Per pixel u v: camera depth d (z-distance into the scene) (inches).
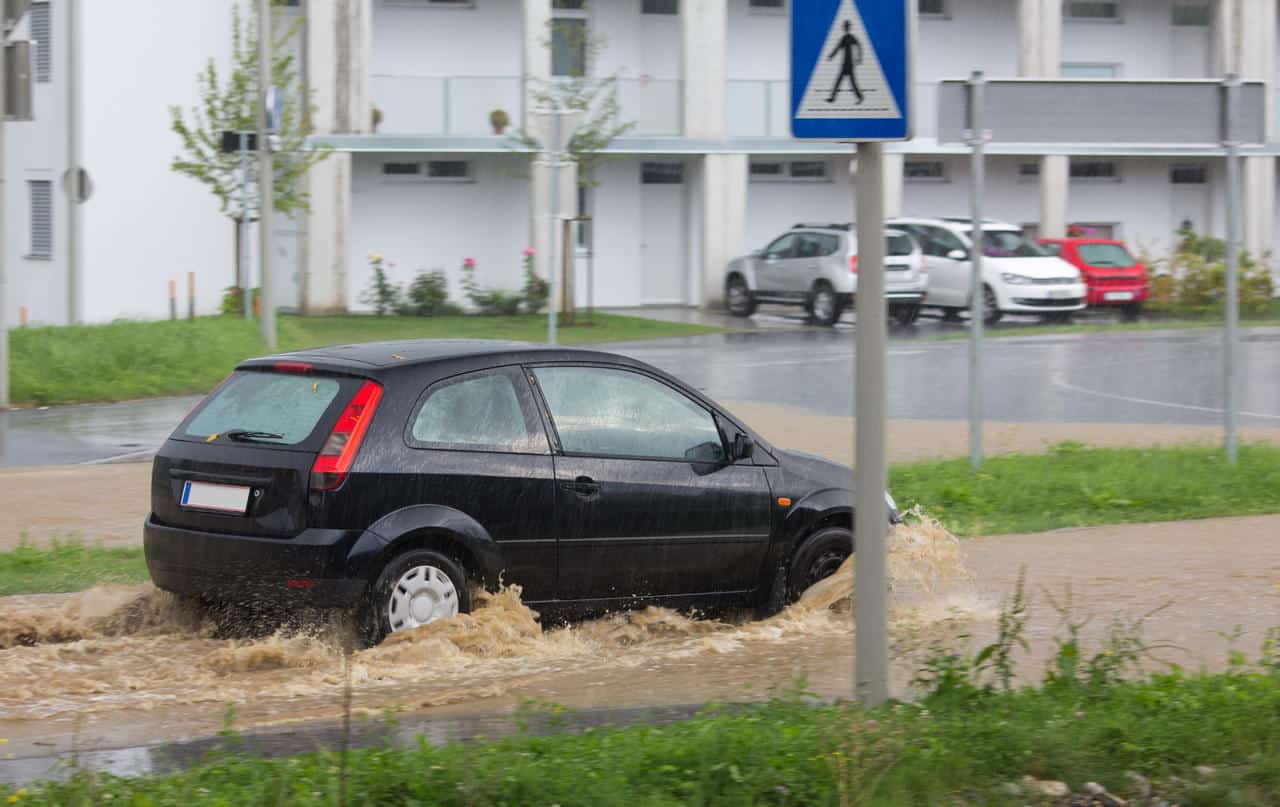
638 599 422.0
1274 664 349.4
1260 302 1888.5
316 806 245.0
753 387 1109.7
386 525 378.6
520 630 395.9
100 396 1098.7
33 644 405.7
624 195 2054.6
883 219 296.0
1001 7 2172.7
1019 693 326.6
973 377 718.5
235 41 1652.3
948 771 265.6
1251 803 263.3
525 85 1897.1
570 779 257.0
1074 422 930.7
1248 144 714.8
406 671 372.5
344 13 1865.2
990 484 671.1
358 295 1958.7
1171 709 306.7
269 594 377.7
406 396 389.7
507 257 2009.1
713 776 261.3
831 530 448.5
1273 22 2176.4
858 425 300.7
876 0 289.7
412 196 1974.7
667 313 1943.9
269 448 384.8
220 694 351.9
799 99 292.0
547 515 402.9
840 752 261.7
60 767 278.1
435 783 254.8
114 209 1658.5
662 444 427.8
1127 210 2213.3
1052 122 704.4
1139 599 462.9
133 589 434.9
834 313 1734.7
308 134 1706.4
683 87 1991.9
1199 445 777.6
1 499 665.0
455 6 2006.6
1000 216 2180.1
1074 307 1739.7
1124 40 2224.4
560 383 416.2
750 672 378.9
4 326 1026.1
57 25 1632.6
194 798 249.6
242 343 1256.2
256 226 1851.6
